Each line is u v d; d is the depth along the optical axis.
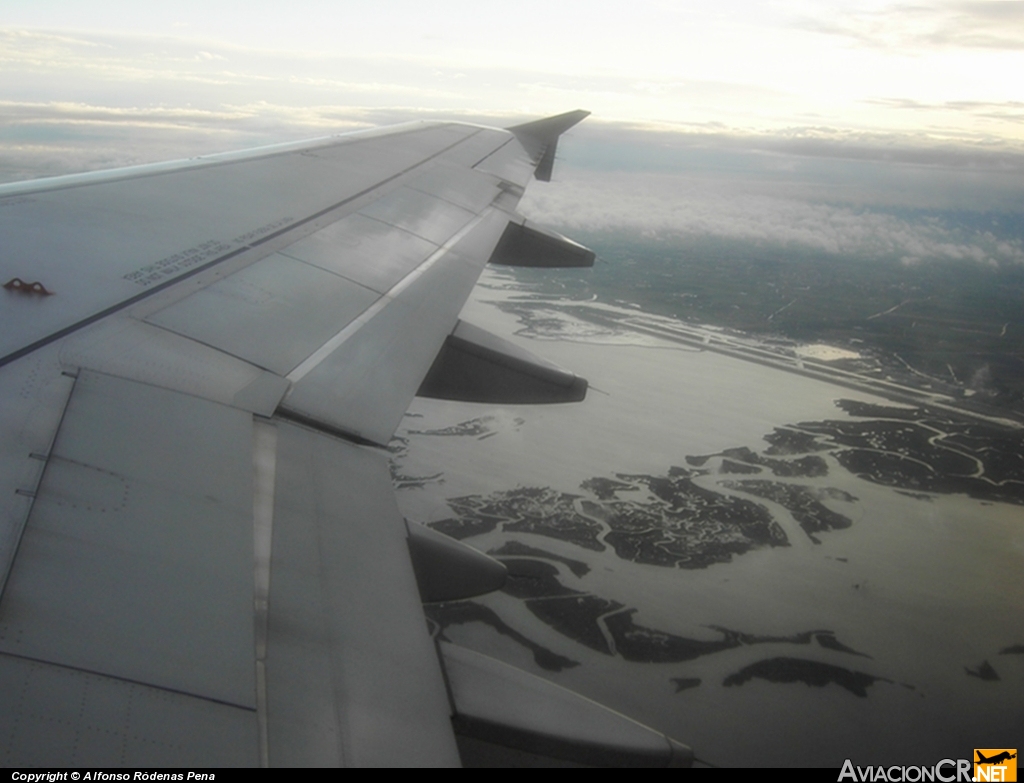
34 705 1.96
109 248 5.55
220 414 3.77
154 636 2.32
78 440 3.16
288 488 3.37
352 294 5.93
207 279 5.41
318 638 2.61
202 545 2.80
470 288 7.09
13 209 5.91
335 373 4.65
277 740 2.14
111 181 7.26
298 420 4.05
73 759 1.87
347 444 4.01
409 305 6.16
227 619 2.50
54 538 2.58
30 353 3.81
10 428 3.13
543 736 3.30
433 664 2.78
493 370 6.45
